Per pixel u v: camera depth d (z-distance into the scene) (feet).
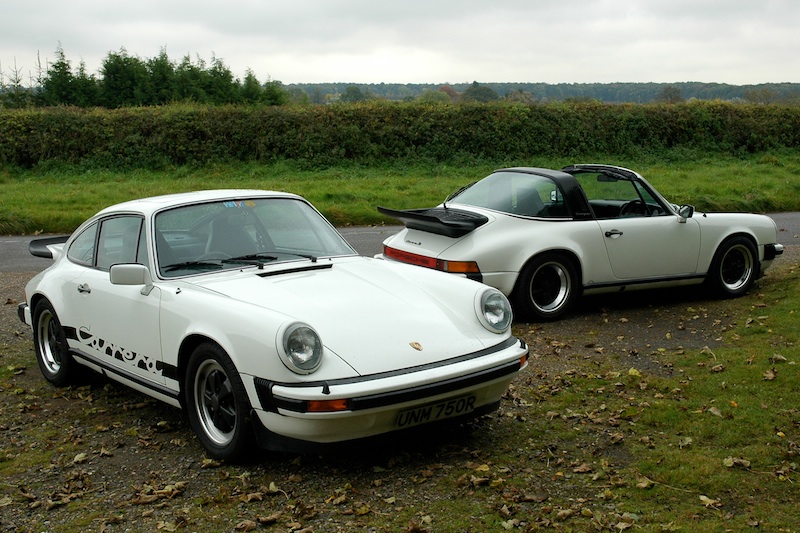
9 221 47.55
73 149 83.25
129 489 12.69
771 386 16.93
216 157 85.25
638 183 26.03
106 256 16.98
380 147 89.25
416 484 12.49
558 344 21.56
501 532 10.83
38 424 15.90
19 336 23.11
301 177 79.61
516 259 23.48
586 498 11.91
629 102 105.19
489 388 13.50
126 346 15.62
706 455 13.48
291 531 11.00
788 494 11.95
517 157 93.91
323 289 14.26
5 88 104.53
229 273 15.07
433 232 23.86
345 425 12.03
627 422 15.29
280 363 11.99
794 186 68.23
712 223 26.61
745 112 103.96
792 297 26.03
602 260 24.80
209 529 11.20
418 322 13.62
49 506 12.00
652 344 21.59
